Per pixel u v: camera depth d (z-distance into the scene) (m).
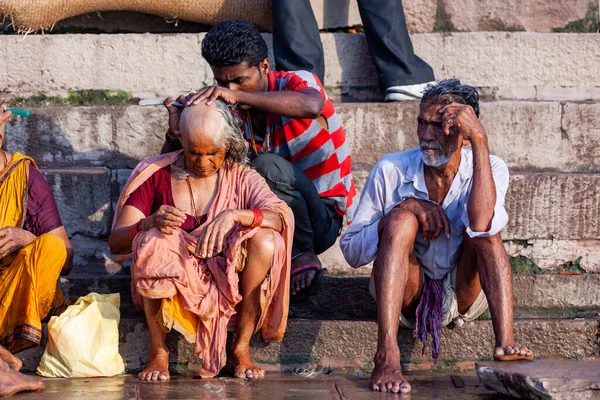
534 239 12.31
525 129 13.38
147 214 10.30
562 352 10.77
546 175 12.23
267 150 11.69
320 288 11.55
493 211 9.59
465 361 10.70
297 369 10.48
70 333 9.80
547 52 14.48
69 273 11.80
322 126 11.84
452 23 15.13
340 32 14.91
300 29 13.72
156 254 9.52
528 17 15.15
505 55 14.48
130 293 11.45
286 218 10.05
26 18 13.94
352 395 8.91
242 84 11.05
